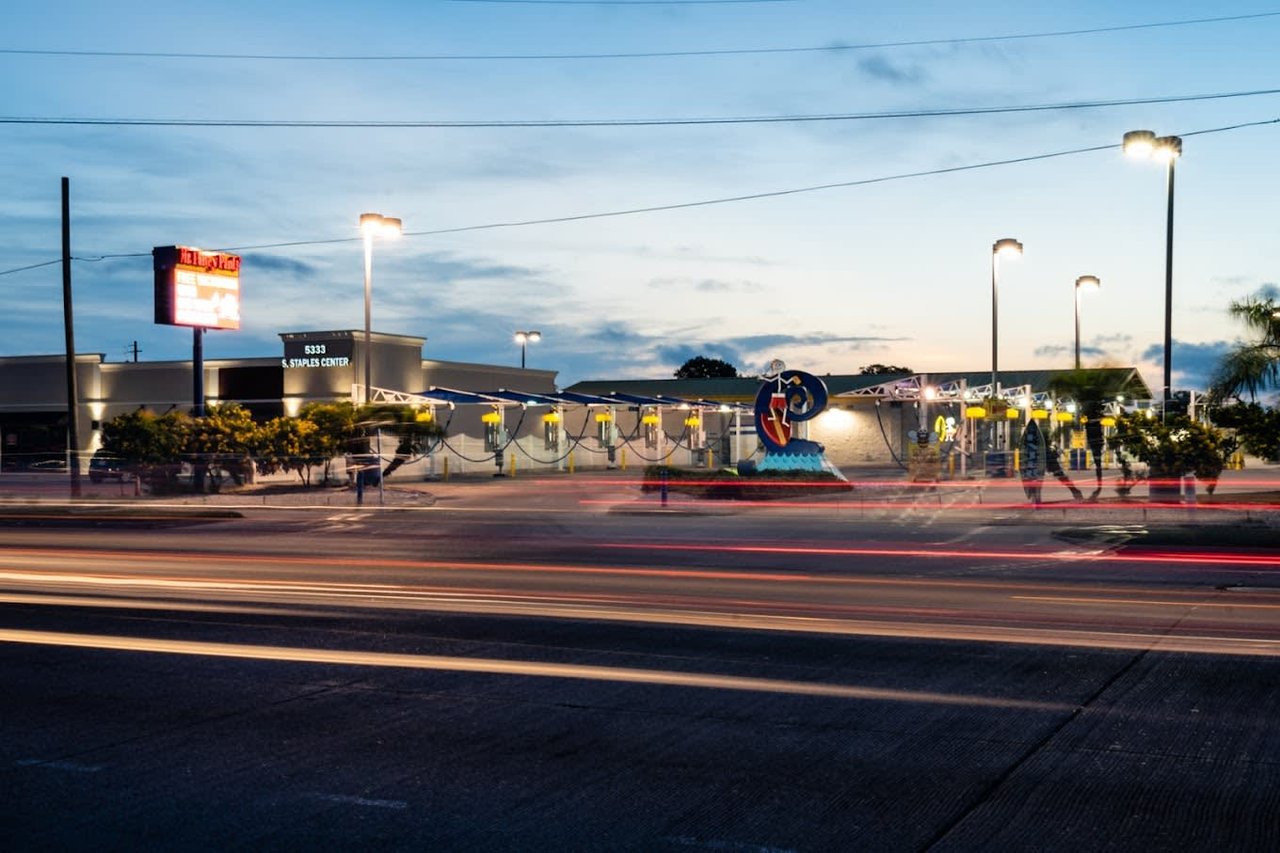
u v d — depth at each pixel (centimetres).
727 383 8069
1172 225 3209
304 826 632
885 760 751
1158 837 606
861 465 6512
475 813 652
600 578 1714
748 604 1434
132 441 4188
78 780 721
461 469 5306
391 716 878
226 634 1236
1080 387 3650
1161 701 906
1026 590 1557
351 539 2441
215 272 4578
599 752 775
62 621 1325
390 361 5841
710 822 634
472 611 1386
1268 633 1206
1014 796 675
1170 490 3045
